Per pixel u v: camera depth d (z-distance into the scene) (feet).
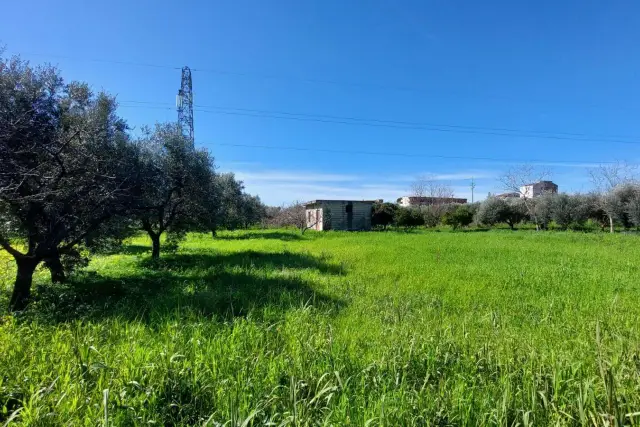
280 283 29.63
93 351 13.33
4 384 11.19
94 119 26.68
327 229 134.21
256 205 146.82
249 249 61.93
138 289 27.84
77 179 24.68
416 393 10.59
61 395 10.37
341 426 9.16
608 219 121.39
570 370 12.00
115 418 9.44
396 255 48.75
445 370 12.72
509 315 20.51
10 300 23.68
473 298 24.81
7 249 23.38
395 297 24.88
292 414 9.60
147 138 45.65
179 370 11.88
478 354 13.67
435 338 15.12
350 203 137.59
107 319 18.34
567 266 38.70
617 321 18.56
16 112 22.26
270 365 12.62
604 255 48.26
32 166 23.72
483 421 9.39
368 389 11.45
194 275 34.99
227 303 22.79
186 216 53.31
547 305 22.59
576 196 126.52
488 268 37.14
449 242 70.18
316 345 14.47
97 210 27.30
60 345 14.29
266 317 19.77
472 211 167.63
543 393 10.07
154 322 18.03
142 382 11.21
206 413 10.41
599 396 10.02
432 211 162.91
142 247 70.03
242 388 11.03
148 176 34.73
